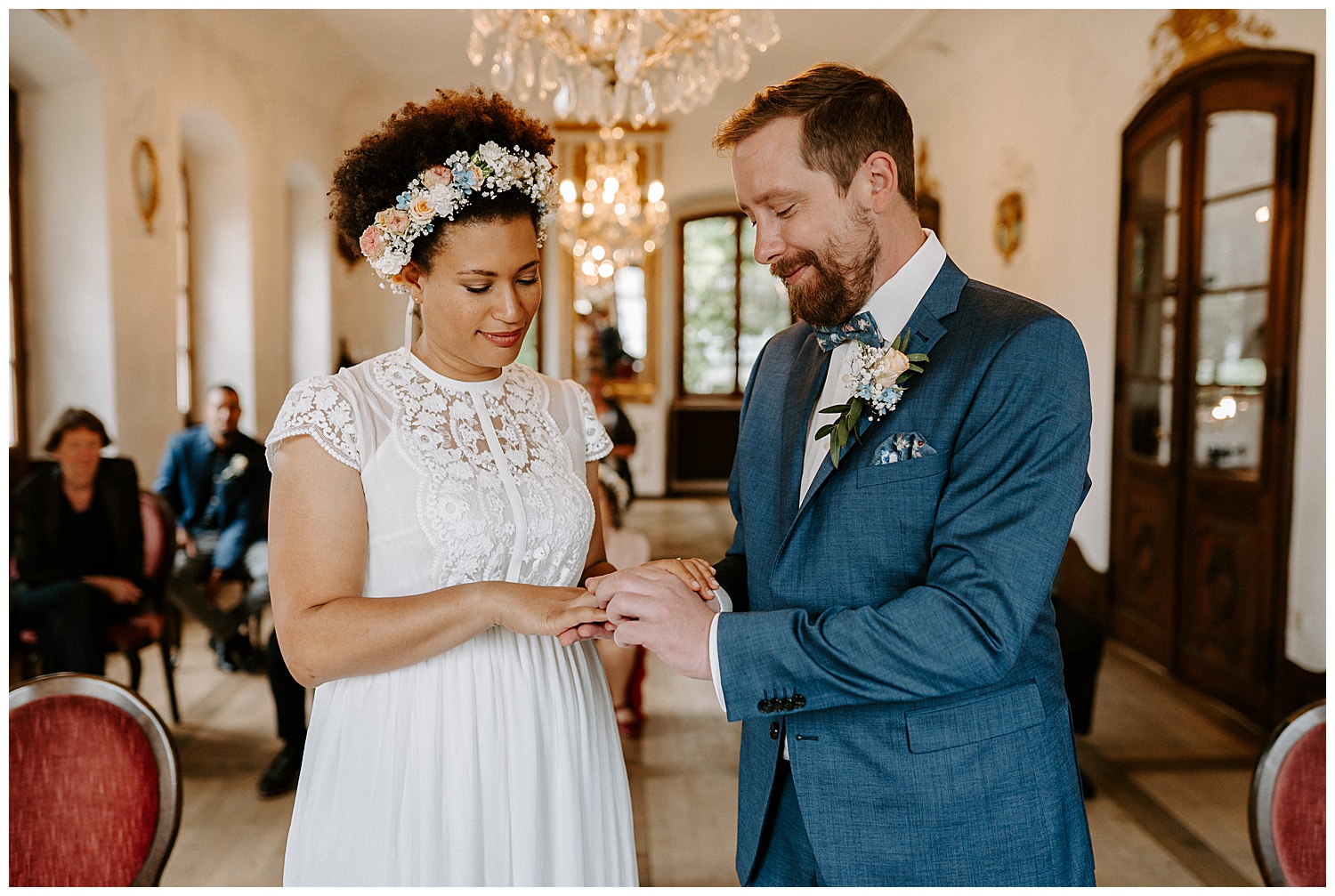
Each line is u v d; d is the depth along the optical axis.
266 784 3.43
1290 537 3.86
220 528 4.89
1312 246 3.73
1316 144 3.71
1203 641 4.47
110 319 5.09
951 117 7.71
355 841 1.42
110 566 3.91
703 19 4.51
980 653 1.21
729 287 11.33
